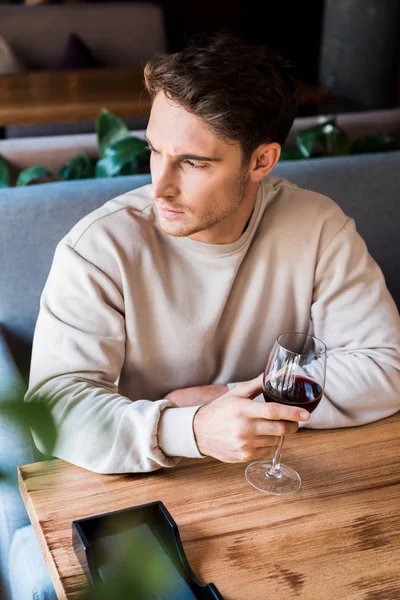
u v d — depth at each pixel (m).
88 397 1.13
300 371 0.98
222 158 1.11
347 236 1.42
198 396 1.30
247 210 1.29
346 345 1.40
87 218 1.29
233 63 1.07
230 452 1.00
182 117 1.07
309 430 1.18
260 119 1.13
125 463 1.03
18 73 3.91
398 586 0.86
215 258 1.29
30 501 0.96
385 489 1.04
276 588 0.84
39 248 1.62
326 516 0.97
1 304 1.61
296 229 1.37
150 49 4.77
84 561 0.84
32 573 1.13
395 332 1.38
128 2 4.89
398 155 2.02
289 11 6.48
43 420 0.35
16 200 1.60
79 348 1.22
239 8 6.49
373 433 1.19
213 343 1.38
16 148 2.11
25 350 1.66
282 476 1.04
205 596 0.81
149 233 1.30
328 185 1.89
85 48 4.48
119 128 2.21
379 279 1.44
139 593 0.70
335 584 0.86
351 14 4.38
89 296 1.24
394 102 4.53
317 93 3.72
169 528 0.88
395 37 4.33
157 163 1.14
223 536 0.92
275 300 1.40
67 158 2.17
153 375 1.36
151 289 1.29
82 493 0.98
